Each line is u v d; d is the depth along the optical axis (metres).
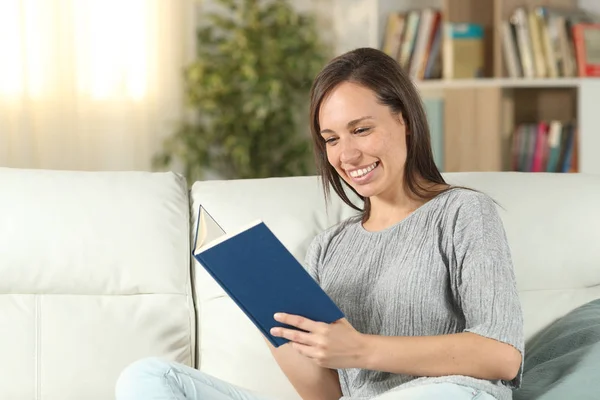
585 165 4.60
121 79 4.98
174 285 2.45
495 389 1.74
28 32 4.68
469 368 1.74
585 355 2.04
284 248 1.70
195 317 2.45
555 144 4.67
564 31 4.61
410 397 1.69
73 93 4.86
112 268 2.42
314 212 2.47
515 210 2.42
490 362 1.73
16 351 2.32
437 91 4.97
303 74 5.52
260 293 1.71
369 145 1.93
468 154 4.84
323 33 5.69
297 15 5.50
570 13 4.73
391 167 1.96
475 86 4.78
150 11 5.07
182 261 2.47
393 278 1.93
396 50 5.03
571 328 2.21
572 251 2.41
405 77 1.97
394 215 2.04
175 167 5.35
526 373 2.10
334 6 5.64
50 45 4.74
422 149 1.99
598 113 4.59
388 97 1.94
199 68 5.21
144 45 5.07
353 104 1.92
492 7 4.95
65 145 4.86
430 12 4.95
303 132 5.70
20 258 2.39
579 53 4.59
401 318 1.90
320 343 1.73
